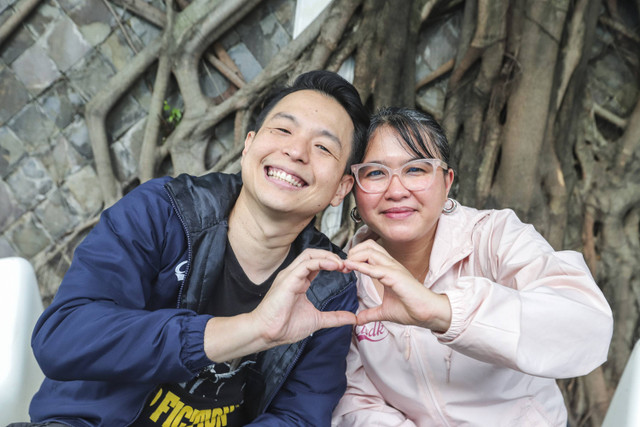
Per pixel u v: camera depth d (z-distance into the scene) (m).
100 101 1.56
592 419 1.60
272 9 1.62
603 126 1.70
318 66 1.59
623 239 1.64
